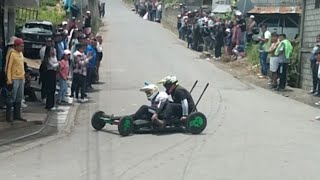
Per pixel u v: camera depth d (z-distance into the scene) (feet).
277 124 51.90
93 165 36.52
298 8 123.54
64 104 60.85
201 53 116.06
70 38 70.79
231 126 50.62
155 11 196.95
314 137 46.16
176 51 118.21
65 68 60.23
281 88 75.05
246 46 102.47
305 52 78.28
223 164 36.65
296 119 54.85
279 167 35.88
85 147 42.34
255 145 42.70
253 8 125.39
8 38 81.41
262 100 66.64
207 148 41.57
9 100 49.19
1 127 48.16
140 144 43.16
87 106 60.80
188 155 39.32
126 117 46.62
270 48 76.84
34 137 46.09
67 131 48.73
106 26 172.24
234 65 96.63
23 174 34.37
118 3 281.33
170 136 46.24
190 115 46.96
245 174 34.06
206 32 114.01
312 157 38.88
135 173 34.35
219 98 66.90
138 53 112.27
